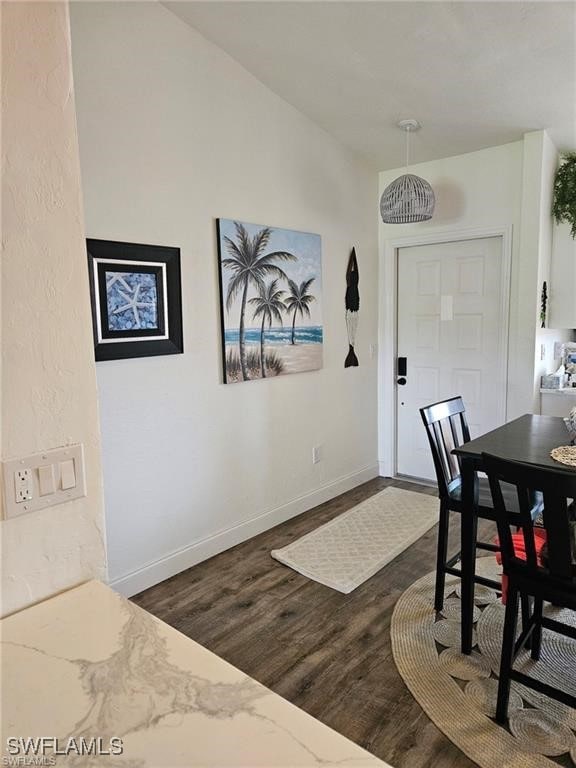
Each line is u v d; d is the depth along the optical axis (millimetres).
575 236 3600
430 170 3977
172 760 690
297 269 3451
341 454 4070
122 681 836
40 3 976
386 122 3385
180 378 2768
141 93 2473
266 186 3195
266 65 2926
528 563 1642
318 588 2660
